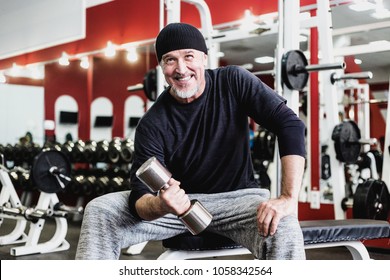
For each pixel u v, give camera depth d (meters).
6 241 3.92
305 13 3.96
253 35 3.06
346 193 4.40
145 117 1.51
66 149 5.33
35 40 5.84
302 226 1.57
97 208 1.41
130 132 6.43
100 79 6.54
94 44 6.20
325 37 3.17
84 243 1.38
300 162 1.34
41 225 3.62
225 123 1.47
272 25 2.97
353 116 4.68
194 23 4.89
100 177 5.13
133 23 5.64
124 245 1.44
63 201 5.94
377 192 3.24
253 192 1.52
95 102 6.61
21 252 3.45
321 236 1.57
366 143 3.26
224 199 1.50
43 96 7.17
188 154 1.49
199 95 1.46
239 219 1.39
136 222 1.44
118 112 6.50
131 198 1.42
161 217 1.40
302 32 4.04
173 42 1.40
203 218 1.25
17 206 3.82
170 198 1.22
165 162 1.53
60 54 6.75
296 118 1.41
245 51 5.30
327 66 2.48
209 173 1.50
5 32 6.43
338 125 3.26
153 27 5.41
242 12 4.52
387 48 3.72
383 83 4.41
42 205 3.66
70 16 5.24
